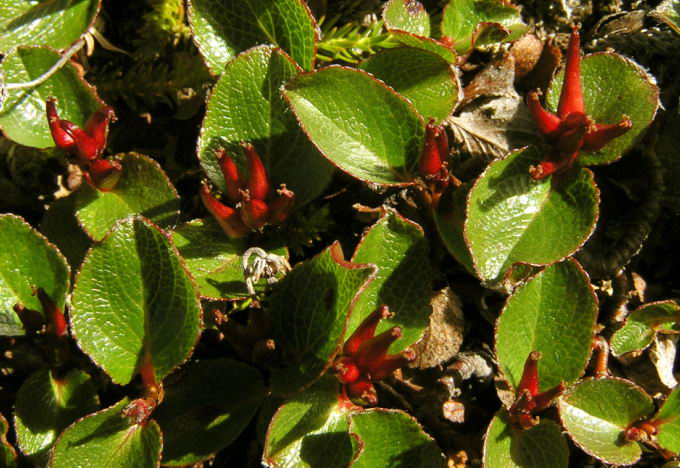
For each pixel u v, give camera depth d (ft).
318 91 0.57
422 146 0.58
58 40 0.59
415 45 0.59
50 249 0.56
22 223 0.55
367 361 0.54
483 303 0.59
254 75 0.57
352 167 0.57
